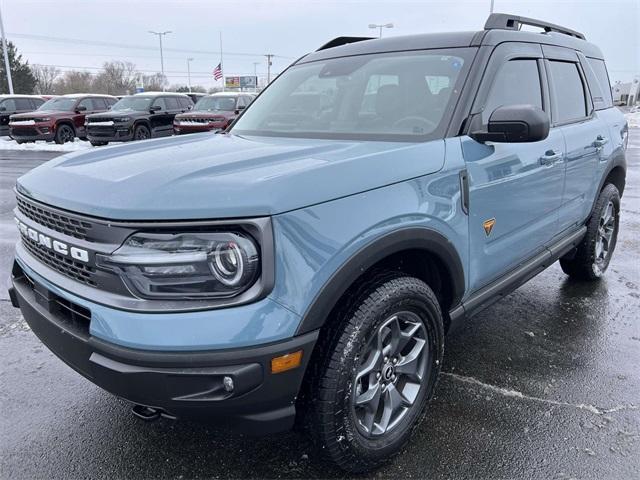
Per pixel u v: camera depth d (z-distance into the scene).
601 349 3.44
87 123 16.62
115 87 84.94
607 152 4.20
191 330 1.75
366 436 2.24
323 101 3.19
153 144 2.82
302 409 2.11
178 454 2.46
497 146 2.75
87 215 1.87
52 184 2.15
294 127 3.09
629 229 6.57
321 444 2.12
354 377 2.08
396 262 2.43
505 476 2.30
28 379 3.10
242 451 2.47
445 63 2.88
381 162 2.15
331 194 1.93
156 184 1.87
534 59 3.33
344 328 2.05
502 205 2.81
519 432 2.59
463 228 2.51
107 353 1.83
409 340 2.38
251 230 1.76
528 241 3.22
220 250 1.76
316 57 3.66
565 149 3.45
